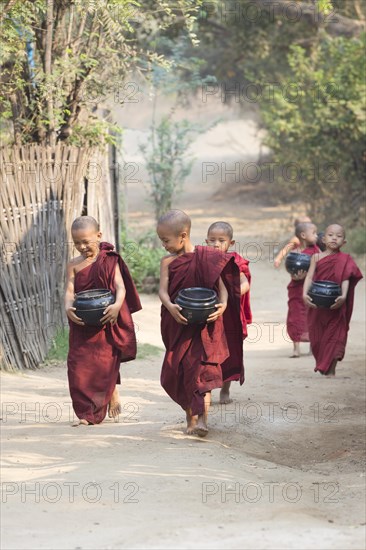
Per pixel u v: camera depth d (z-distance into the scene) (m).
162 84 48.25
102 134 28.91
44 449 15.38
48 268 24.56
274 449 16.91
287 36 61.94
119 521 11.72
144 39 37.97
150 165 49.34
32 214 23.66
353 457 16.38
